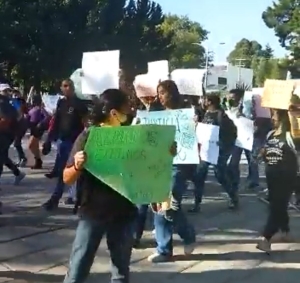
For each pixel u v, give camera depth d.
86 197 4.32
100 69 8.31
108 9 50.19
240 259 6.59
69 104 8.51
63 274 5.95
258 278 5.98
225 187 9.44
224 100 11.63
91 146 4.16
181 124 6.14
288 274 6.11
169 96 6.25
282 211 6.79
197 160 6.13
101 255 6.55
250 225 8.32
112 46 50.59
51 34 45.28
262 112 11.28
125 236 4.43
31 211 8.77
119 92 4.54
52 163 14.79
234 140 9.37
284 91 6.71
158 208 6.32
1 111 7.97
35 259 6.43
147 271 6.12
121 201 4.35
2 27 43.59
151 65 9.26
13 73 47.69
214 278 5.95
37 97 14.34
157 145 4.34
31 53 45.12
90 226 4.30
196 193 9.16
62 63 47.22
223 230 7.97
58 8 46.56
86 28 48.25
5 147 8.12
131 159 4.27
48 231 7.60
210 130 8.80
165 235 6.40
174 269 6.20
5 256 6.49
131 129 4.25
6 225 7.86
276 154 6.71
